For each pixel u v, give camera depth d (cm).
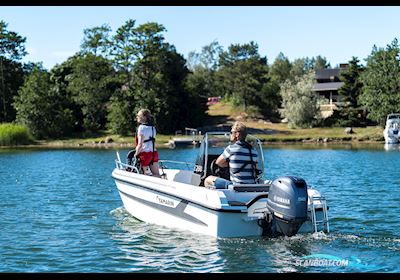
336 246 875
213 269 782
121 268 810
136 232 1029
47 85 6322
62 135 6181
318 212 909
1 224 1150
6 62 7194
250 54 9181
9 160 3250
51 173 2331
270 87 7794
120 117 6153
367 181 1911
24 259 868
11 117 6988
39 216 1241
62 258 870
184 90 6756
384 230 1031
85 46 7606
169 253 869
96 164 2875
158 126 6362
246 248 860
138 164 1138
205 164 1023
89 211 1296
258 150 1046
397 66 5838
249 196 933
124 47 6856
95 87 6612
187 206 958
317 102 6506
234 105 7844
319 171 2350
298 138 5306
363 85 6312
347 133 5638
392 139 4788
